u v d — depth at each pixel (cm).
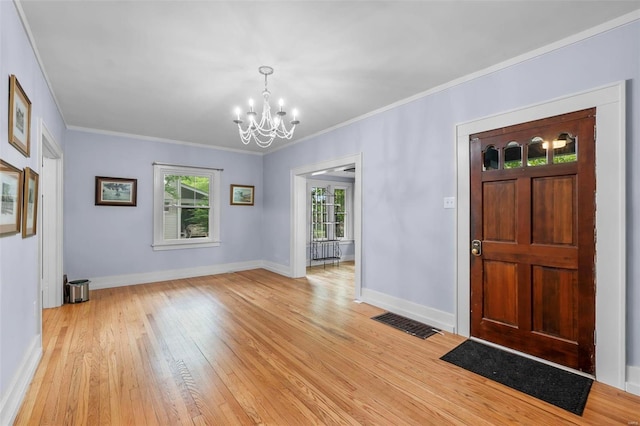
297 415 184
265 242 632
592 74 221
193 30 218
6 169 172
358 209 411
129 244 496
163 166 527
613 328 212
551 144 242
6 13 173
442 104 314
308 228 710
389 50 247
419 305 338
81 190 457
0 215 164
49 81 298
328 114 402
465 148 296
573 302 232
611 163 212
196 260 562
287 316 353
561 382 218
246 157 620
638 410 188
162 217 526
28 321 222
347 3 191
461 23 213
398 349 271
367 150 398
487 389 211
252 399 199
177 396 201
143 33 221
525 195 257
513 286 266
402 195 354
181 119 420
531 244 254
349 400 199
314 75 290
